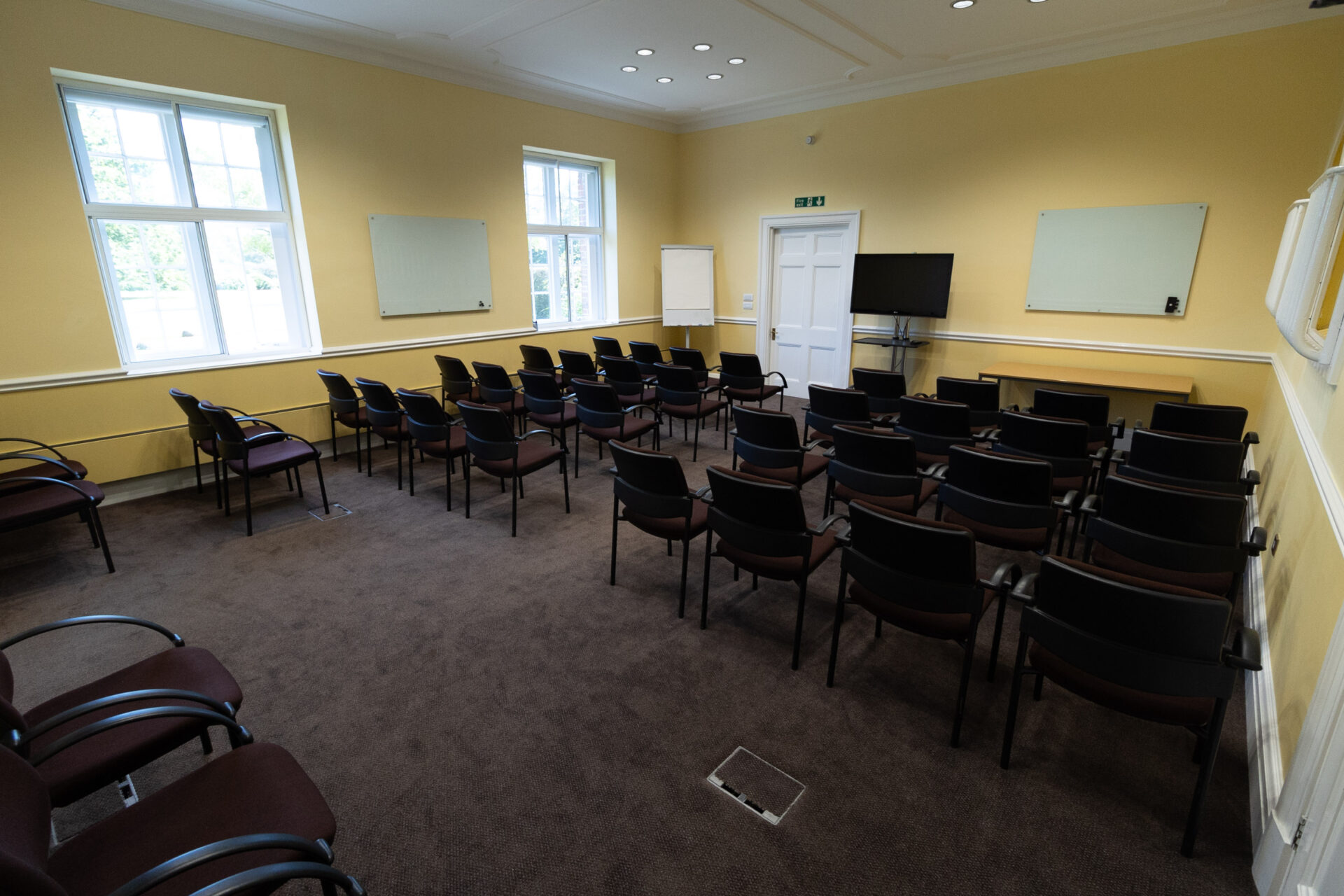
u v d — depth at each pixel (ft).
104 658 8.36
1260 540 7.13
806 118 21.97
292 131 15.33
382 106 16.90
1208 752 5.24
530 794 6.20
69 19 11.98
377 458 17.29
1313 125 14.14
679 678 7.97
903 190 20.34
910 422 12.17
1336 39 13.61
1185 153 15.67
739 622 9.26
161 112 13.93
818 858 5.53
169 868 3.11
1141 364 17.20
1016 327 18.99
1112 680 5.33
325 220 16.29
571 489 14.83
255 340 16.28
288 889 5.27
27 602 9.74
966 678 6.57
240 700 5.29
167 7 13.01
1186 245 15.99
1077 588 5.27
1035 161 17.78
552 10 14.08
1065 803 6.14
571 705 7.46
